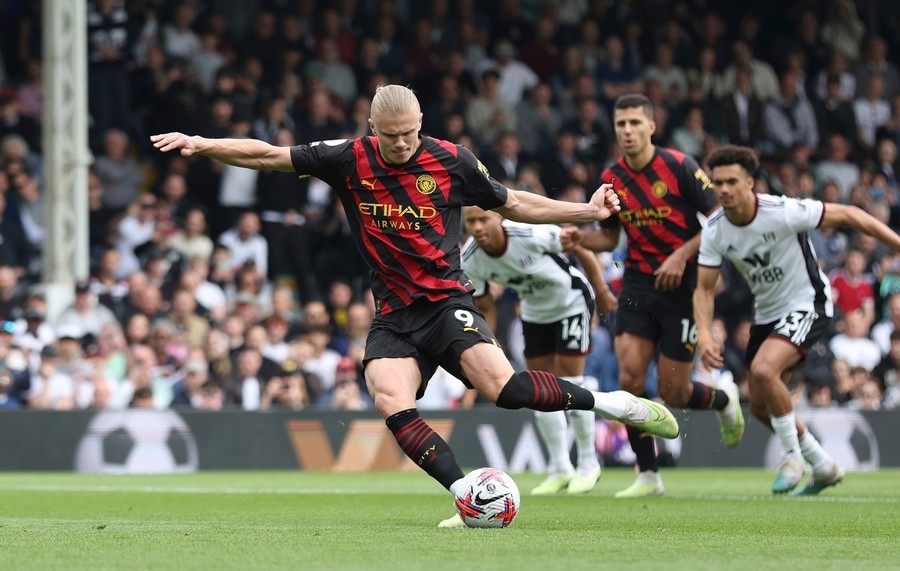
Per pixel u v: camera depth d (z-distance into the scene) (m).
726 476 42.69
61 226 50.78
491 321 32.44
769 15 75.62
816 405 53.16
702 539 18.03
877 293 59.88
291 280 58.28
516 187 60.03
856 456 50.38
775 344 29.28
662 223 30.16
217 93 59.53
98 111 59.75
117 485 36.12
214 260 54.31
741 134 69.56
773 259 28.89
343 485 36.38
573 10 70.19
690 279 30.50
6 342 46.31
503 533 18.47
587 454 32.28
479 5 70.06
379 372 19.88
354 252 59.97
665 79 69.31
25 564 14.49
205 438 45.72
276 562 14.64
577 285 31.73
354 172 19.97
